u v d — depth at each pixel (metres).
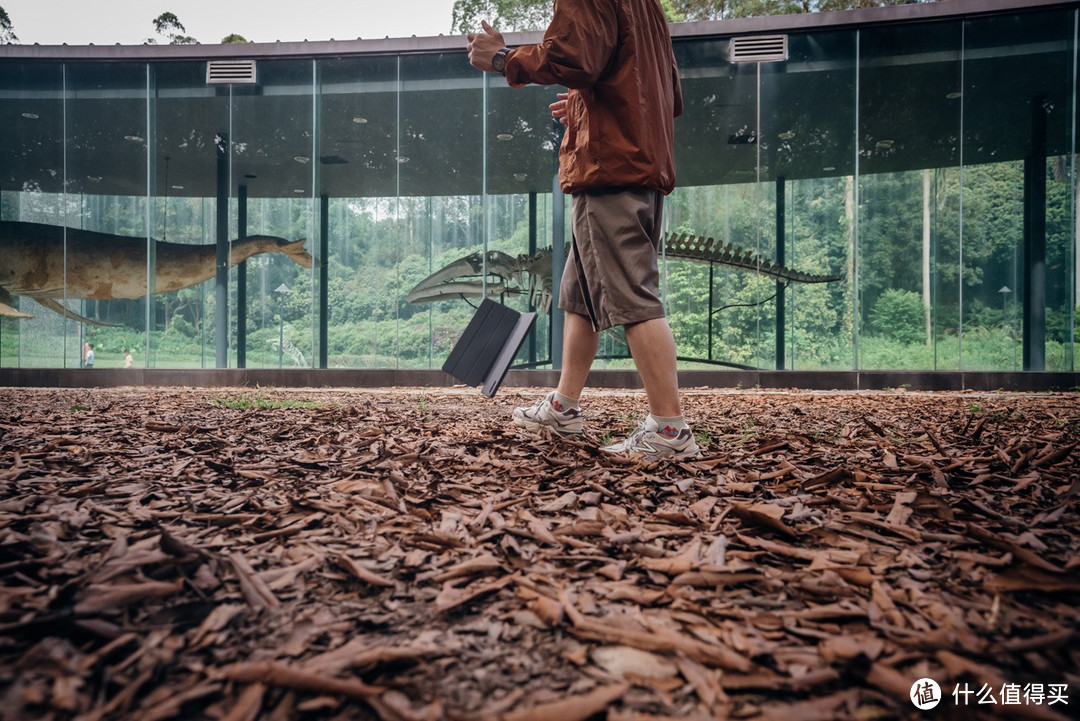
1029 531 1.39
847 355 10.95
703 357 11.16
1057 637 0.87
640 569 1.20
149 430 3.22
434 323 11.78
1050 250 10.66
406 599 1.06
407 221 11.84
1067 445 2.42
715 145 11.14
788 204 11.08
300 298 11.97
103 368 11.62
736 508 1.46
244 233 12.02
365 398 7.30
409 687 0.79
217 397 7.12
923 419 4.39
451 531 1.41
